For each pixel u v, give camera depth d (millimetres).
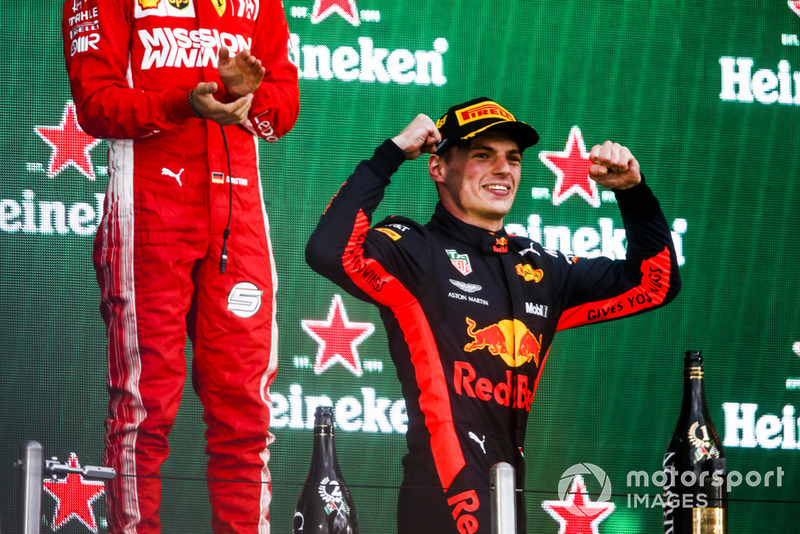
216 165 13555
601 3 17484
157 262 13391
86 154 15359
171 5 13609
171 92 12945
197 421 14125
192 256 13461
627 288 13414
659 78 17500
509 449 12539
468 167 13398
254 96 13594
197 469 14008
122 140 13469
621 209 13289
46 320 14836
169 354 13352
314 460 11695
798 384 16938
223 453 13406
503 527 9312
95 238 13609
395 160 12531
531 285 13109
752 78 17781
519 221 16703
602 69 17359
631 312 13516
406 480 12547
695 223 17203
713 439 11914
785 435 16719
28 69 15430
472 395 12523
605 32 17438
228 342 13484
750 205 17422
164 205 13438
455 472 12234
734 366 16828
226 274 13562
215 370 13461
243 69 12734
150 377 13305
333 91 16484
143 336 13352
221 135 13625
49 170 15258
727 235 17250
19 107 15320
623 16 17500
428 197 16531
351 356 15484
